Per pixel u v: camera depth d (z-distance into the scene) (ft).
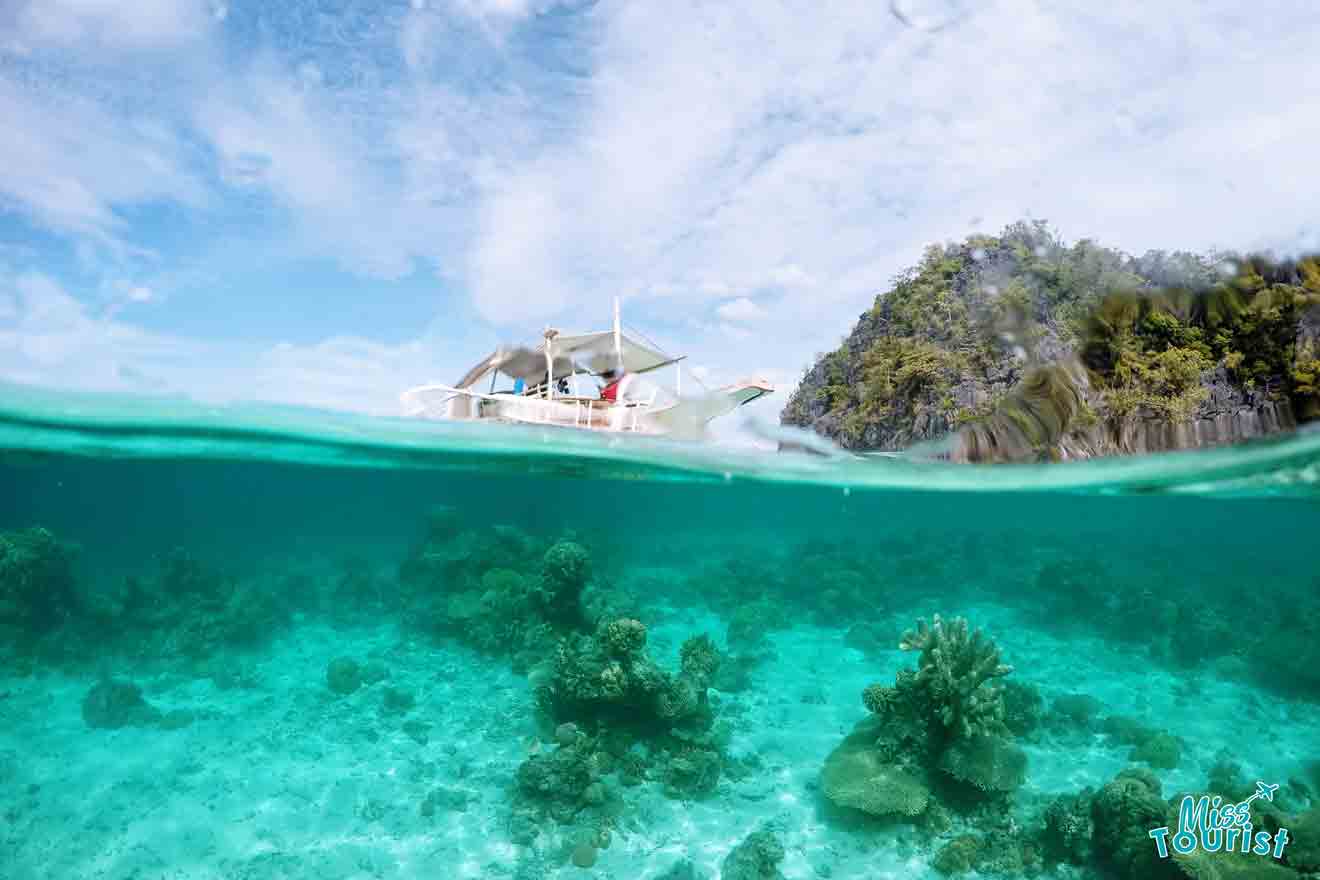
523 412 35.68
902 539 86.94
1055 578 61.05
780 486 55.31
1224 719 38.93
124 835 28.19
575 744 30.89
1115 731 35.86
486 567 55.77
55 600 49.70
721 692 42.19
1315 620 48.37
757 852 24.91
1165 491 40.11
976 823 27.37
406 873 25.52
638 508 177.58
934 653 28.37
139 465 65.51
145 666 47.26
